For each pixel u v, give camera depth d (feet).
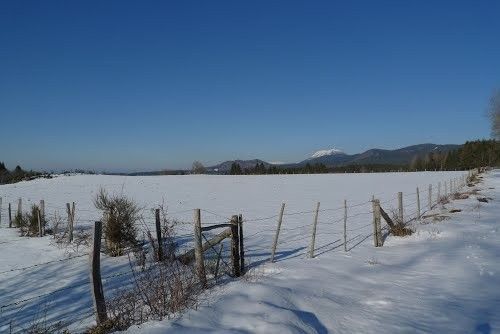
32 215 61.46
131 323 23.21
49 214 84.64
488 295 28.58
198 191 152.05
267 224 68.85
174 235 53.93
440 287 30.48
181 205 105.91
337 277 33.30
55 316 27.71
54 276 37.01
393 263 38.01
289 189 155.94
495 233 50.55
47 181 207.92
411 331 22.77
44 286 34.40
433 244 45.39
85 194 143.13
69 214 52.60
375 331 22.88
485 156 348.18
